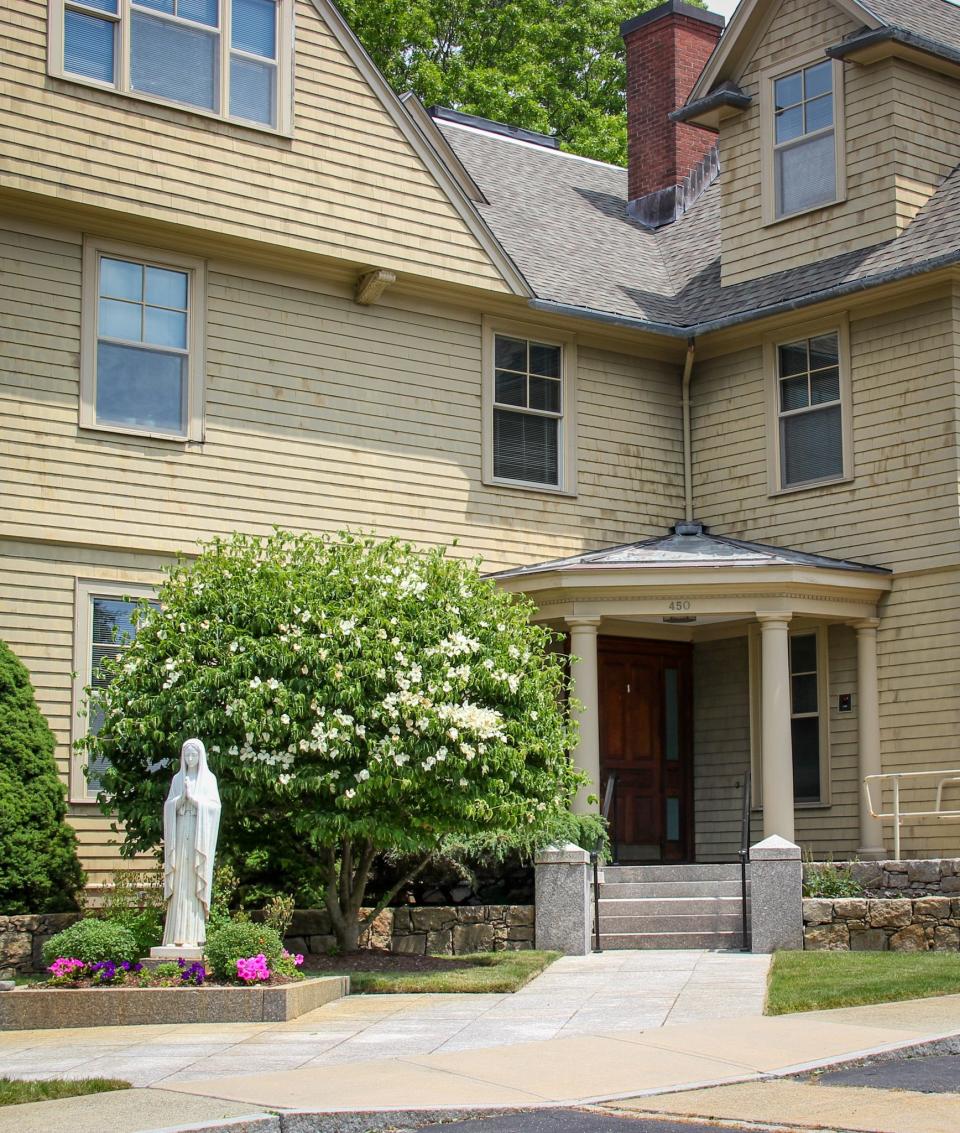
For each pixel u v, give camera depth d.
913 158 18.41
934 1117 7.48
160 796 12.91
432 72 32.97
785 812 16.75
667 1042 9.37
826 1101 7.90
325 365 17.28
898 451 17.64
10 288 15.27
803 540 18.59
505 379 18.81
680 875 16.25
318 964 13.30
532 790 13.23
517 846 14.82
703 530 19.67
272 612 13.03
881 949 13.92
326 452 17.14
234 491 16.44
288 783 12.48
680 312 20.16
